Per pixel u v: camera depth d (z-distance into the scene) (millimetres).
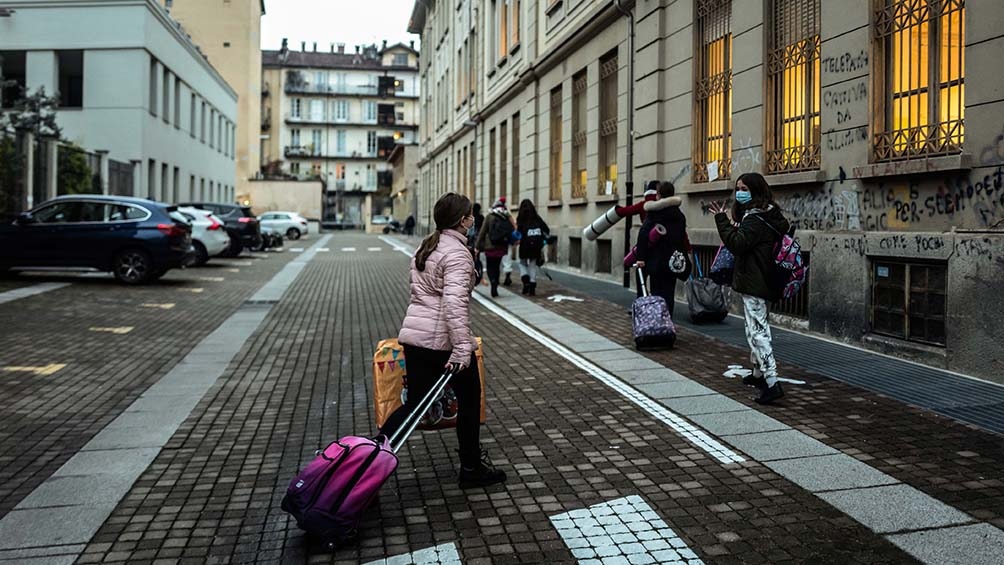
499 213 13938
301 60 96375
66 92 32625
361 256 28422
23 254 16125
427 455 5395
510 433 5871
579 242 18828
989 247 6926
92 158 24047
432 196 45656
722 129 11945
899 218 8156
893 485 4605
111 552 3945
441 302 4547
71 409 6688
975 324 7113
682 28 13031
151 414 6504
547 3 20750
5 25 29875
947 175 7523
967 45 7234
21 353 8922
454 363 4371
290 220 48812
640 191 14531
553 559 3801
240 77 61312
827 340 9156
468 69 33125
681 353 8625
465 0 33906
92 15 29781
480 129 30219
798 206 9891
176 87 35562
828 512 4254
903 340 8141
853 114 8812
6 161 18797
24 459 5414
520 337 9930
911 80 8086
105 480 4945
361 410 6676
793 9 10125
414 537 4078
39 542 4043
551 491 4688
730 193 11586
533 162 22172
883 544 3857
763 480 4770
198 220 21734
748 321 6543
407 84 96938
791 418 6031
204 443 5758
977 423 5777
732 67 11461
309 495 3877
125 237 16078
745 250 6402
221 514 4438
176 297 14414
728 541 3945
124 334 10312
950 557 3691
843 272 8922
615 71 16312
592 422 6113
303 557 3881
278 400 7004
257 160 63844
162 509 4508
